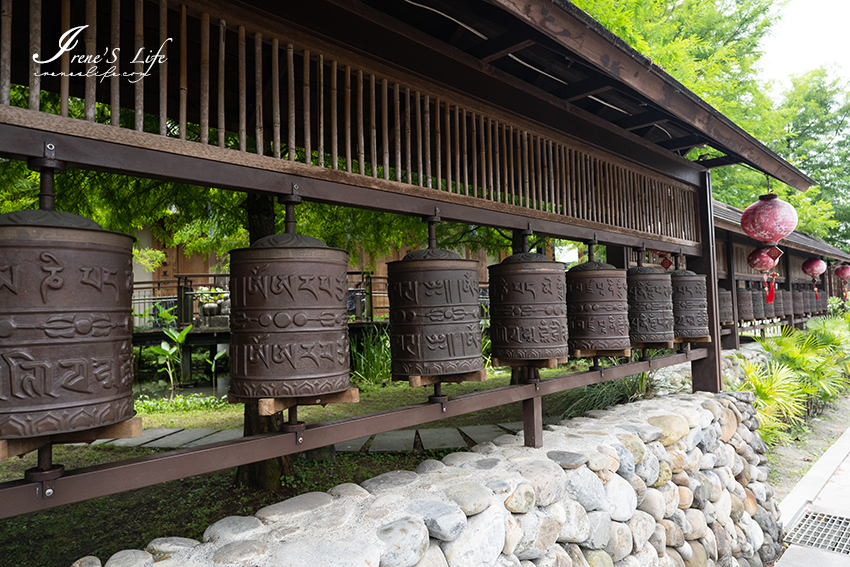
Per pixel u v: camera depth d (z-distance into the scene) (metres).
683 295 4.33
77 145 1.57
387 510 2.12
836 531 4.41
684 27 14.03
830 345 9.17
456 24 2.58
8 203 3.80
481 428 5.12
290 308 1.82
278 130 2.06
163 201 3.86
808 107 20.75
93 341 1.41
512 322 2.84
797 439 6.84
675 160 4.46
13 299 1.32
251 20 2.01
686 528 3.39
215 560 1.73
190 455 1.71
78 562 1.66
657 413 3.83
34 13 1.52
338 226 4.87
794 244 9.16
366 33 2.31
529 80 3.22
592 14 6.92
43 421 1.33
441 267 2.36
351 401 1.95
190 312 8.99
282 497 3.53
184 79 1.82
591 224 3.54
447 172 2.68
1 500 1.37
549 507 2.53
